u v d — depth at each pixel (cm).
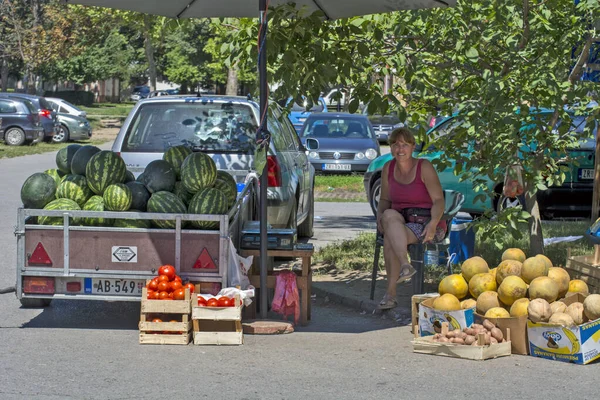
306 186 1552
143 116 1212
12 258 1341
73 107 4625
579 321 822
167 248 877
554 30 1010
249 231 966
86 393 684
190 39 7012
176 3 1030
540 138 1058
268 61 973
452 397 688
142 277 880
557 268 871
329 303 1081
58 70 8638
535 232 1124
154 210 891
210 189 903
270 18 929
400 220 982
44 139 4388
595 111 1053
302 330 929
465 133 1071
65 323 945
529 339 815
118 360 786
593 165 1755
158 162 933
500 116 971
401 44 1038
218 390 699
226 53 1105
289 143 1439
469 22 1048
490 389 710
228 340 848
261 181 927
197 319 843
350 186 2636
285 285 931
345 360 798
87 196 924
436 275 1190
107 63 8850
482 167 1085
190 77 7088
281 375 745
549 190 1758
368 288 1117
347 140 2955
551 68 1016
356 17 1057
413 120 1128
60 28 5988
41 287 891
